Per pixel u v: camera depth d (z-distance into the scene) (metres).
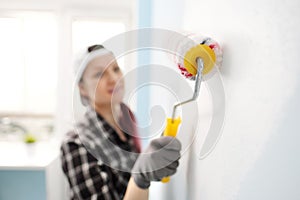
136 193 0.49
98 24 1.59
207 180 0.40
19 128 1.64
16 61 1.62
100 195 0.62
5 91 1.63
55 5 1.57
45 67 1.62
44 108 1.65
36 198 1.32
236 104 0.31
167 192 0.66
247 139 0.28
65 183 1.50
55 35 1.60
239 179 0.30
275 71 0.23
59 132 1.60
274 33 0.23
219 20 0.37
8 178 1.31
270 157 0.24
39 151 1.52
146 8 1.16
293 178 0.21
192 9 0.53
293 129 0.21
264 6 0.25
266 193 0.25
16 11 1.58
